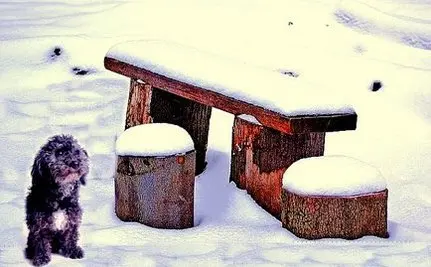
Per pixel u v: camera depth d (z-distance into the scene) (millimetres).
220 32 9312
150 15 9797
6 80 8484
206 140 6746
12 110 7918
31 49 8836
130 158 5641
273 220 5820
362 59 8633
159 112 6586
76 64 8734
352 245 5305
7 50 8828
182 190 5633
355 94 8125
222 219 5879
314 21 9602
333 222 5395
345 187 5391
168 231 5582
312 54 8766
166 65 6340
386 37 9289
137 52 6699
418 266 4938
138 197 5648
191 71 6164
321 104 5355
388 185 6852
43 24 9570
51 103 8094
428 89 8164
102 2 10562
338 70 8445
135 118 6746
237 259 5012
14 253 5043
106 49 8914
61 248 4969
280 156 5789
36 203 4785
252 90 5676
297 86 5738
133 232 5484
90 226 5590
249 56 8742
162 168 5586
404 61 8883
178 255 5090
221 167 6785
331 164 5551
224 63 6418
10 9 10320
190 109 6625
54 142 4746
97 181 6539
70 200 4871
